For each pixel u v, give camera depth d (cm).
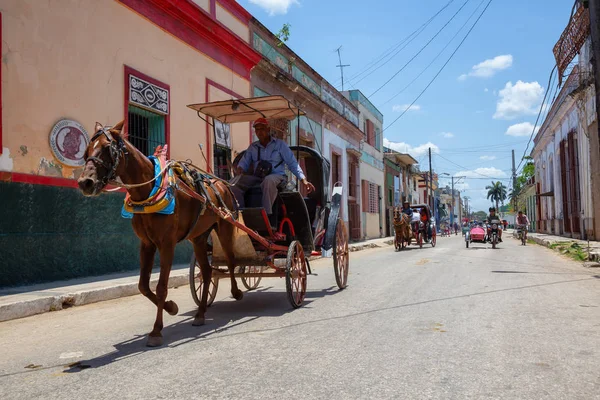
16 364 399
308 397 308
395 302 646
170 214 472
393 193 3803
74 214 841
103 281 801
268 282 911
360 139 2811
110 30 945
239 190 668
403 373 353
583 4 1101
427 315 557
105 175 415
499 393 311
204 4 1263
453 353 402
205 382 339
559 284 802
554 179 2916
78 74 865
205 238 579
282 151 690
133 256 980
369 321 530
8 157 728
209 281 571
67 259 824
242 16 1466
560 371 354
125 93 977
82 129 866
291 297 607
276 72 1636
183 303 699
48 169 795
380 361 382
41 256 776
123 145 436
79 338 486
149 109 1051
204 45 1266
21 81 755
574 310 579
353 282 864
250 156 705
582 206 2088
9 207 727
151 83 1055
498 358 387
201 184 540
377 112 3272
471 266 1123
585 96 1897
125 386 334
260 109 734
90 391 326
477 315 552
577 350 408
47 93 800
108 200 916
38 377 360
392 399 303
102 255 900
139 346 446
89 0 895
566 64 1698
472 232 2080
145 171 462
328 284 855
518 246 2081
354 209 2650
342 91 2838
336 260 759
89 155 410
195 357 404
